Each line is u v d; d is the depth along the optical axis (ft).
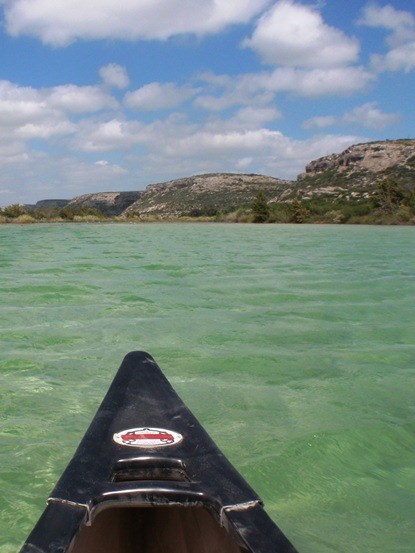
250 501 2.28
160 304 10.41
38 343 7.45
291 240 33.09
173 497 2.29
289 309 10.06
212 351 7.18
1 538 3.23
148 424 2.99
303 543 3.27
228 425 4.89
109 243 29.78
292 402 5.43
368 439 4.60
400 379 6.12
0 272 15.16
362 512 3.59
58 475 3.97
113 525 2.68
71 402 5.35
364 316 9.48
